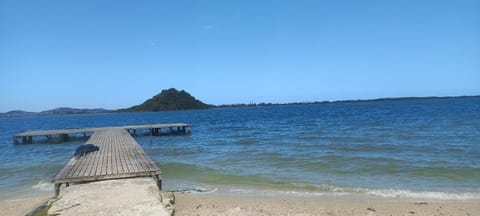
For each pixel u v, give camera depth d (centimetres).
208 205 820
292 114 7075
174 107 17750
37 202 881
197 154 1706
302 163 1302
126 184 772
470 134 2083
